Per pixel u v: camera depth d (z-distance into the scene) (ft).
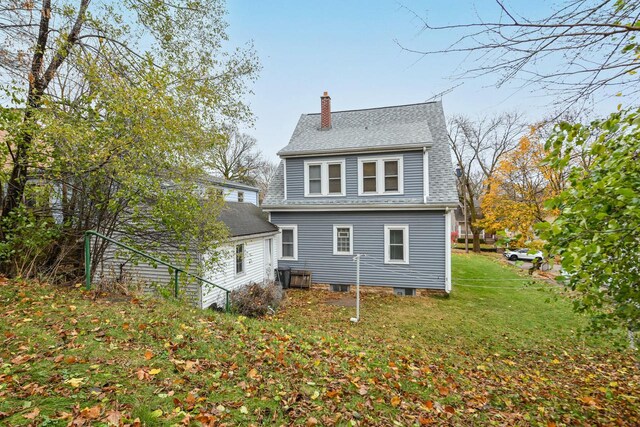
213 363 12.43
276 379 12.25
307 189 43.27
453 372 17.71
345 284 41.55
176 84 24.31
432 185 39.68
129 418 8.27
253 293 31.71
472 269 56.80
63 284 20.83
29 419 7.61
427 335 25.59
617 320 11.98
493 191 65.41
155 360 11.69
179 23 25.02
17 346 11.19
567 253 8.47
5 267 21.49
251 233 36.70
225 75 26.89
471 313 31.81
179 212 24.11
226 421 9.09
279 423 9.52
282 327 20.77
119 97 20.20
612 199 8.25
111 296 18.76
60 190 23.52
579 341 24.62
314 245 42.88
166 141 21.90
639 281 10.21
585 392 16.42
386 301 36.22
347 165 41.70
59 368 10.15
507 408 13.84
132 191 22.67
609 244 8.84
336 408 11.08
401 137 40.96
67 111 21.67
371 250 40.75
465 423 11.87
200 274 27.48
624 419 13.57
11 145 21.39
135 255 24.59
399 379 15.02
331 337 21.29
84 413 8.05
